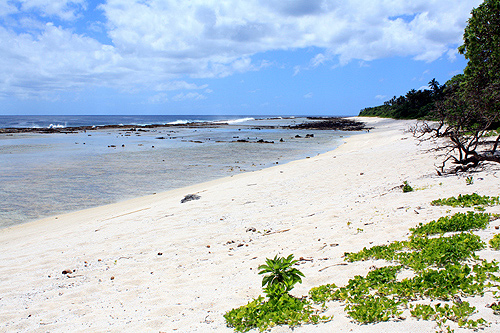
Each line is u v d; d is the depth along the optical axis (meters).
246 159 28.17
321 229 7.95
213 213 10.88
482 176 10.75
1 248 9.16
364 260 5.53
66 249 8.52
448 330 3.02
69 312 5.00
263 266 4.93
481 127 12.22
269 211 10.48
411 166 15.34
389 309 3.69
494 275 4.08
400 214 8.10
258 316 3.95
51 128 74.06
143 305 4.99
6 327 4.65
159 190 17.08
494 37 17.92
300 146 38.22
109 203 14.73
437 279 4.08
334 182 14.14
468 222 6.21
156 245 8.16
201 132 65.12
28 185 18.36
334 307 4.06
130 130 70.94
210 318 4.26
